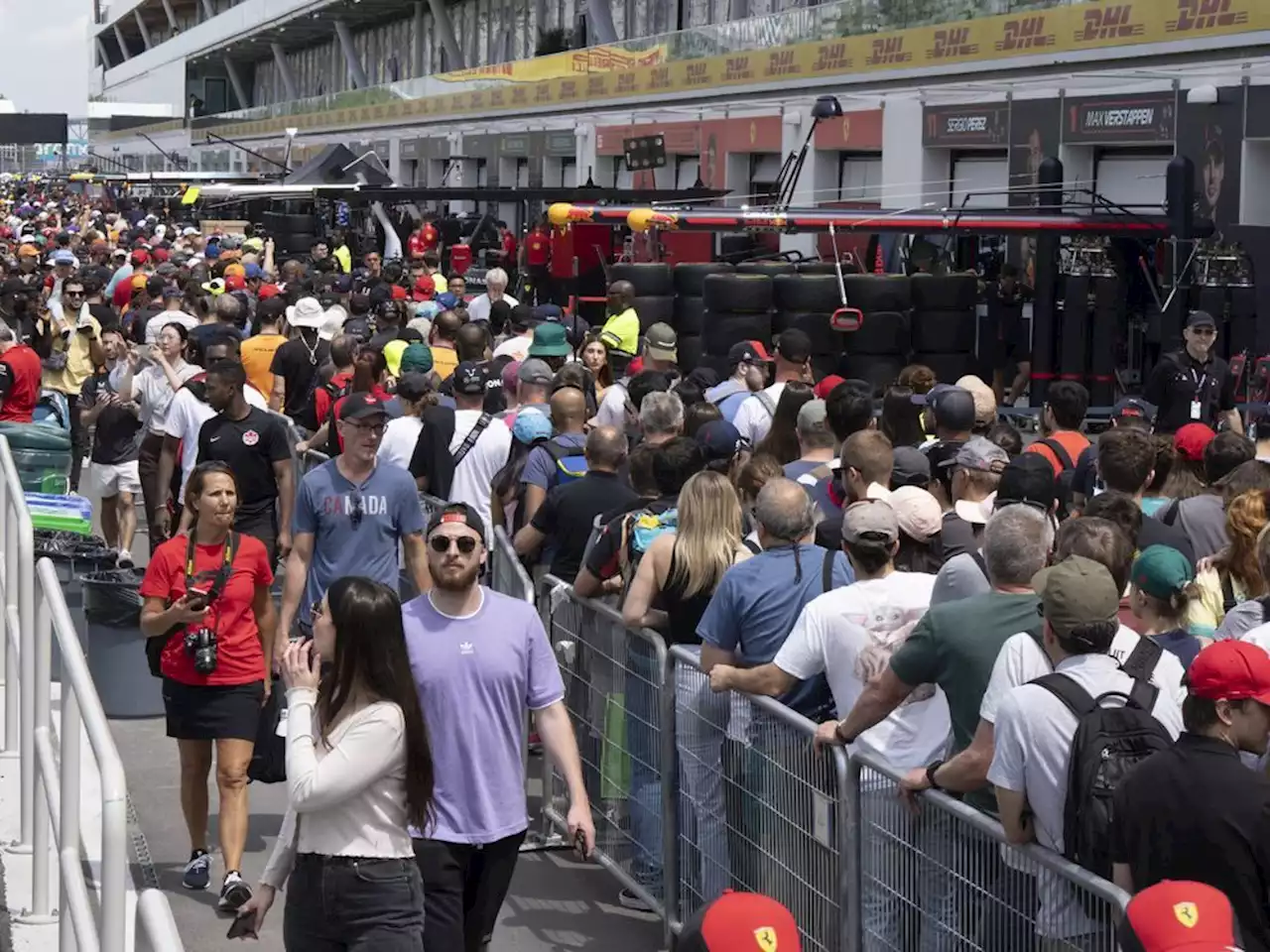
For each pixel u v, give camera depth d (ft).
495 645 22.21
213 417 39.96
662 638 27.30
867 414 35.06
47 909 25.21
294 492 40.24
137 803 34.24
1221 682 17.02
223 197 136.05
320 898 19.86
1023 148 94.63
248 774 30.48
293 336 58.95
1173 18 80.48
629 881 28.99
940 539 26.25
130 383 52.80
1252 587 26.09
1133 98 84.53
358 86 297.94
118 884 17.58
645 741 28.09
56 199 313.12
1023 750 18.60
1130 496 29.66
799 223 69.62
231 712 28.58
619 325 65.16
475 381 40.52
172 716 28.71
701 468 30.27
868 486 27.73
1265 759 20.10
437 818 21.88
